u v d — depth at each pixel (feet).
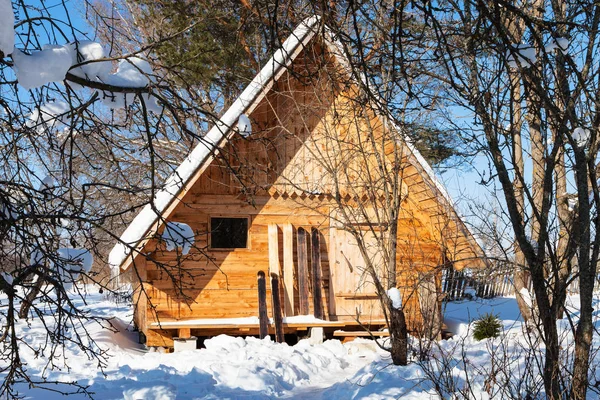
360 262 49.70
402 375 31.04
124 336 49.80
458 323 53.21
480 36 14.61
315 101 45.03
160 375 33.09
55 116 17.95
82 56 15.28
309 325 46.85
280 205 49.32
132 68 16.31
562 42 14.92
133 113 19.99
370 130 35.32
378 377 31.12
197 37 53.11
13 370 16.44
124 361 38.81
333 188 49.08
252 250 48.65
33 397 28.02
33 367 35.86
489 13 13.91
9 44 12.00
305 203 49.34
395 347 33.35
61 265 16.16
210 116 19.27
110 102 16.34
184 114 18.78
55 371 34.91
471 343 40.75
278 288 47.03
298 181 49.21
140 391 29.30
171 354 40.40
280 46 16.56
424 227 48.39
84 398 28.43
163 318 46.60
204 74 51.70
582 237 20.39
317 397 32.12
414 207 48.47
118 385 31.09
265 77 42.24
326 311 49.24
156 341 46.06
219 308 47.80
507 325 50.72
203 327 45.62
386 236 46.06
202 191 48.01
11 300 15.46
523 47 14.90
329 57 32.91
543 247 21.01
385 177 35.45
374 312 49.52
